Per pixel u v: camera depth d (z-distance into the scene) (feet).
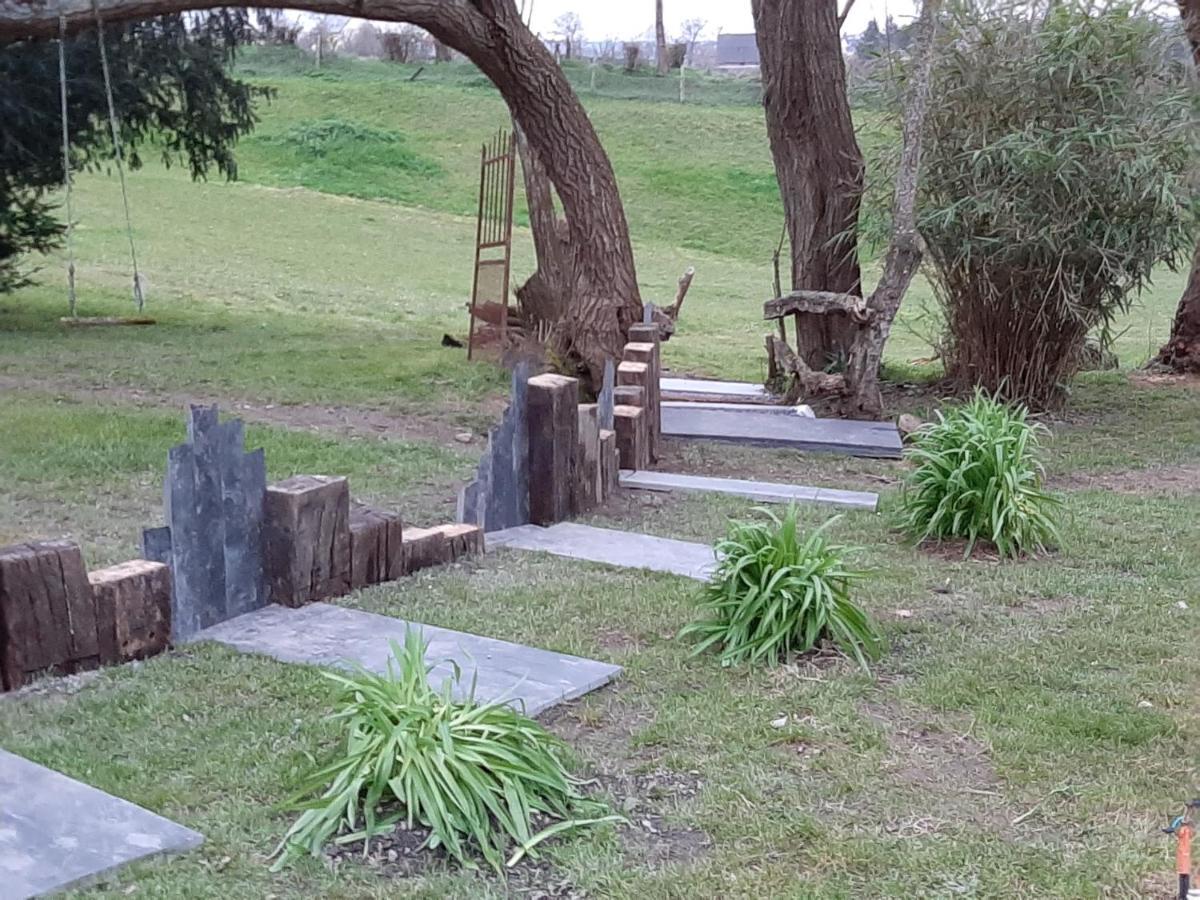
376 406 34.53
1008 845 10.69
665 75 159.33
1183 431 34.83
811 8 38.29
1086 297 36.06
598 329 36.88
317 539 16.92
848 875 10.18
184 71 55.06
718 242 105.50
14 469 24.97
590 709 13.60
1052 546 21.49
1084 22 34.17
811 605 15.40
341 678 11.80
